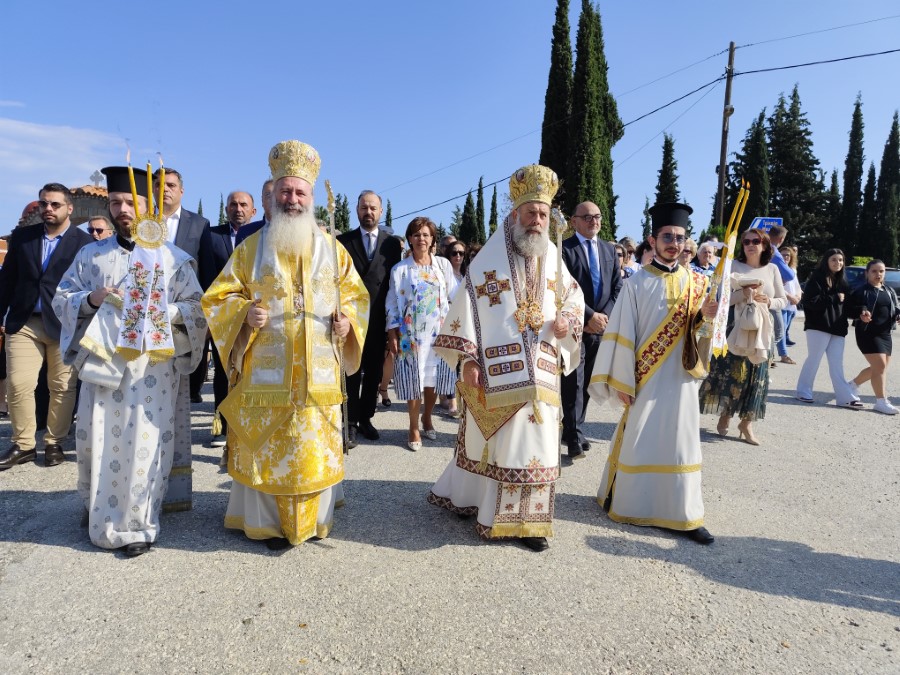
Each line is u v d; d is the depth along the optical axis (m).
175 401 3.98
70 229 5.30
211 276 5.20
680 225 4.16
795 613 3.10
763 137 37.47
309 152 3.64
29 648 2.64
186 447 4.12
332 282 3.68
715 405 6.35
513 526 3.71
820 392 9.15
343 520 4.10
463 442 4.00
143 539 3.52
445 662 2.61
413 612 2.97
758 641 2.84
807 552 3.84
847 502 4.73
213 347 5.79
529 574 3.40
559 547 3.77
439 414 7.39
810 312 8.33
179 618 2.88
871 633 2.95
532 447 3.69
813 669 2.65
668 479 4.03
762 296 5.94
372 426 6.20
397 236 6.61
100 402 3.52
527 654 2.68
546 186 3.80
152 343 3.52
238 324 3.53
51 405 5.10
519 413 3.72
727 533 4.09
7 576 3.24
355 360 3.85
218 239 5.94
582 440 5.92
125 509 3.51
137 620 2.86
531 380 3.66
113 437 3.53
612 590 3.26
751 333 5.93
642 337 4.14
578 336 4.01
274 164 3.64
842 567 3.65
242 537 3.78
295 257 3.60
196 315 3.79
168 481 4.07
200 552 3.56
